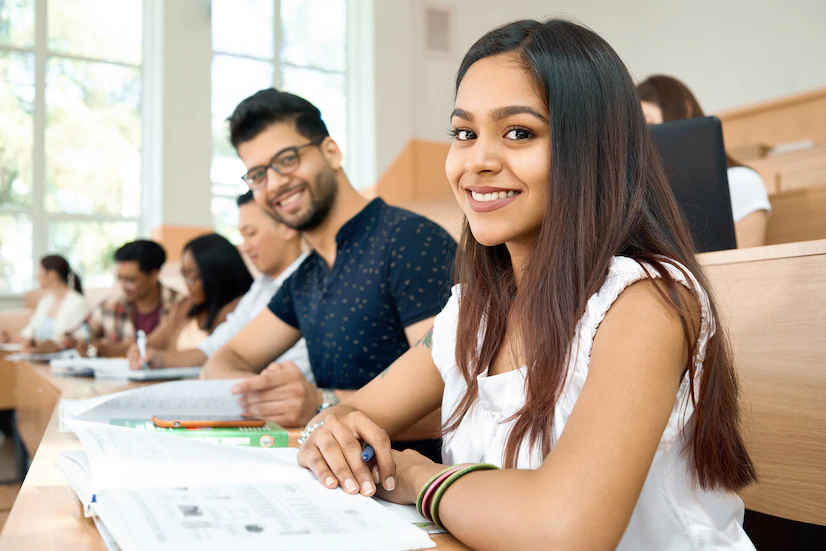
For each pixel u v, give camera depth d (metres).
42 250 6.10
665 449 0.67
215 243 2.74
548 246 0.69
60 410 1.07
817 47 5.75
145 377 1.82
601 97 0.70
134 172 6.39
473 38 7.32
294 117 1.43
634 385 0.57
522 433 0.69
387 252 1.38
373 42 6.96
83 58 6.25
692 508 0.69
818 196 2.46
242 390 1.12
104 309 3.51
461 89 0.74
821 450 0.93
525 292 0.71
